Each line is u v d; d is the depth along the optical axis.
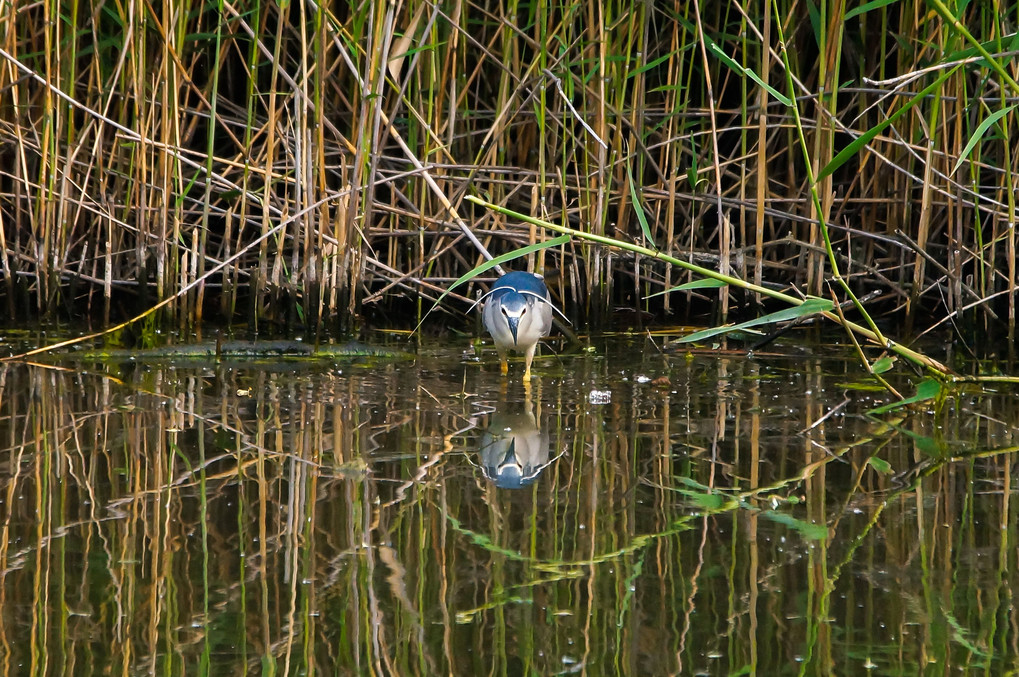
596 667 5.23
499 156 13.90
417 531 6.77
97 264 13.77
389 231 13.45
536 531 6.79
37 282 12.80
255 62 12.02
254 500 7.25
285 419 9.27
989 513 7.06
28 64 13.76
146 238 12.80
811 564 6.32
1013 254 11.34
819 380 10.78
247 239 14.22
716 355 11.98
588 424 9.22
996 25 9.13
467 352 12.25
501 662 5.28
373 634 5.51
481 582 6.10
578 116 11.04
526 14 14.42
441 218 13.80
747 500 7.34
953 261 12.43
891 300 14.04
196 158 14.26
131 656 5.23
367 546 6.53
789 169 14.05
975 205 11.85
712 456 8.31
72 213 13.60
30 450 8.23
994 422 9.21
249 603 5.79
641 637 5.52
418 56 12.77
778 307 13.73
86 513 6.95
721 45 14.44
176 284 12.43
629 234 14.22
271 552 6.42
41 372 10.86
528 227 13.55
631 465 8.09
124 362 11.45
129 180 12.80
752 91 14.53
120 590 5.90
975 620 5.63
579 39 13.01
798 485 7.63
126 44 12.02
